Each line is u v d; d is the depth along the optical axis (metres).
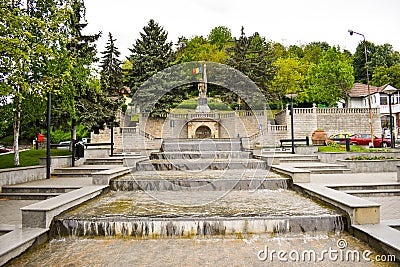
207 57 43.03
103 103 22.91
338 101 49.03
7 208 8.98
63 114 20.52
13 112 15.22
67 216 7.14
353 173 14.56
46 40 13.57
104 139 29.84
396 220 6.95
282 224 6.85
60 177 14.11
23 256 5.77
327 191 9.03
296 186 10.77
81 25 21.53
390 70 55.09
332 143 22.94
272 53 44.84
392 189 10.58
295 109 35.53
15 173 11.84
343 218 6.94
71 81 16.73
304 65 52.84
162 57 30.98
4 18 10.38
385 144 28.09
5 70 11.20
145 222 6.77
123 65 41.88
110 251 5.98
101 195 10.22
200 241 6.45
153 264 5.39
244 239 6.53
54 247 6.21
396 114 43.66
